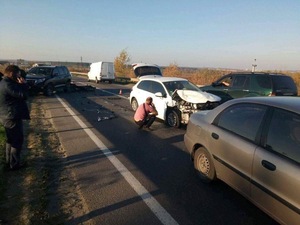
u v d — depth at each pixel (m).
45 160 5.64
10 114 4.78
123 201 4.06
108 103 14.63
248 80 9.72
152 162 5.70
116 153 6.22
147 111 8.58
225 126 4.21
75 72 61.44
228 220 3.61
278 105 3.42
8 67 4.68
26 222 3.47
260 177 3.29
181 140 7.43
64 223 3.49
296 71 25.02
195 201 4.09
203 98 8.61
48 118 10.03
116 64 48.09
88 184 4.61
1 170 4.93
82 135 7.71
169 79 10.35
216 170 4.35
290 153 3.01
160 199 4.14
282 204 2.97
